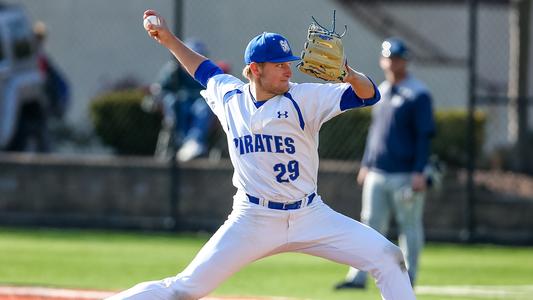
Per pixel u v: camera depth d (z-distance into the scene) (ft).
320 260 147.74
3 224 185.16
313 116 72.33
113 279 124.57
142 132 212.64
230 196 177.47
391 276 73.92
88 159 182.70
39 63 210.59
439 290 120.98
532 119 219.82
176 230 178.70
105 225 181.68
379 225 119.75
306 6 257.14
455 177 178.19
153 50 265.75
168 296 74.08
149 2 265.34
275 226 73.87
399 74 118.83
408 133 117.80
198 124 185.88
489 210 169.37
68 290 105.29
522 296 116.57
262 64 72.08
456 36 266.57
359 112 184.34
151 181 180.24
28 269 131.75
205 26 254.68
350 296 115.03
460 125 191.83
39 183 184.24
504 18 264.11
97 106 214.28
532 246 167.22
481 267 142.72
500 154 192.95
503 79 263.70
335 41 70.44
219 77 77.56
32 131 204.85
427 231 170.60
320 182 174.81
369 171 120.06
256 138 72.95
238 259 74.13
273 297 110.01
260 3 255.50
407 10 267.18
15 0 267.18
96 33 267.39
